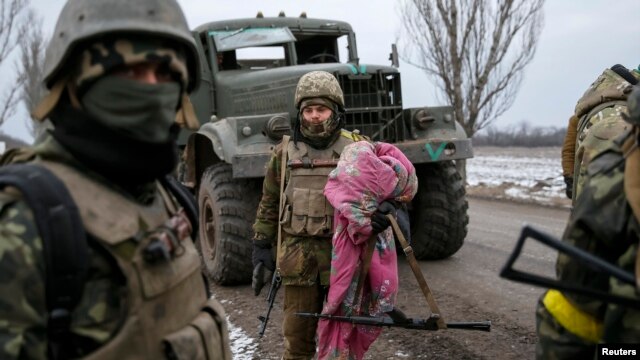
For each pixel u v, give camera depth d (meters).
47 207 1.04
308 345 2.59
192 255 1.25
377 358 3.18
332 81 2.62
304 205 2.51
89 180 1.14
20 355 1.01
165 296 1.15
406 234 2.39
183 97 1.29
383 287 2.39
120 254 1.09
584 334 1.40
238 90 5.70
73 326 1.06
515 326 3.66
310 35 6.63
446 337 3.48
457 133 5.23
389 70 5.25
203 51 6.18
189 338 1.16
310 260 2.50
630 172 1.29
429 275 4.97
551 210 9.22
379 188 2.30
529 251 5.88
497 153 33.31
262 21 6.32
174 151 1.23
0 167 1.13
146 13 1.12
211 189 4.74
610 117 1.82
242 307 4.16
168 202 1.33
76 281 1.03
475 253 5.85
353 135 2.71
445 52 11.75
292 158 2.60
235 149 4.43
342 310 2.38
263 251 2.78
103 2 1.11
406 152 4.86
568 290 1.24
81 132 1.13
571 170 3.04
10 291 1.00
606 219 1.32
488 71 11.67
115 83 1.10
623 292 1.27
